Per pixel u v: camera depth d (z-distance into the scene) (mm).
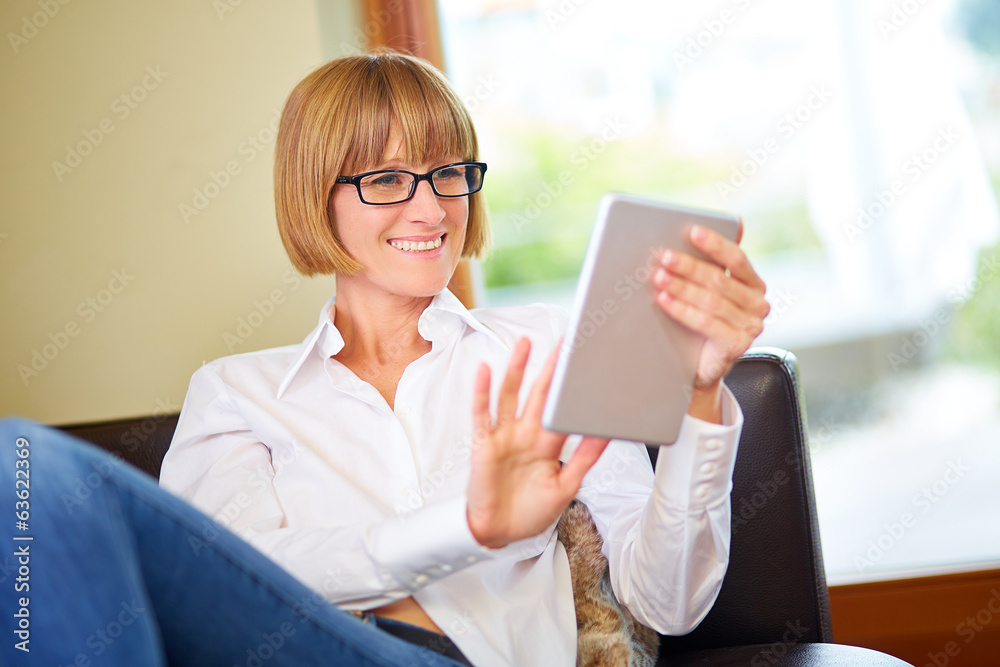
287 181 1188
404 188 1139
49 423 1898
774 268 3160
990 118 2633
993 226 2654
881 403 2885
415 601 974
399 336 1213
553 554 1062
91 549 670
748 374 1197
